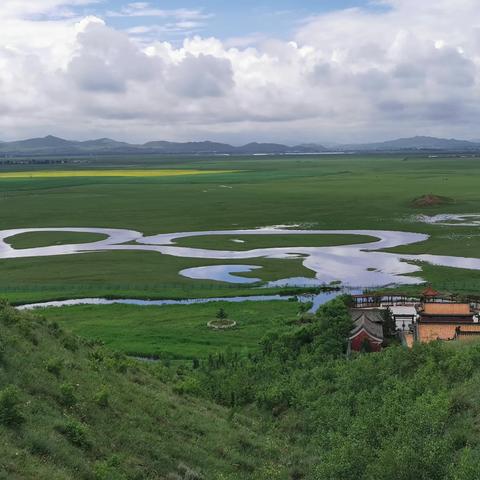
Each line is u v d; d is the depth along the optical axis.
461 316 79.06
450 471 26.92
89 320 92.69
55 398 34.84
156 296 106.75
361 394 48.97
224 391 58.56
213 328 87.81
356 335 74.19
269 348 75.62
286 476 36.19
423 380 46.44
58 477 26.28
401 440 30.97
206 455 37.09
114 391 40.97
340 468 30.92
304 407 52.31
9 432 28.33
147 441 35.31
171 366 70.62
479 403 38.34
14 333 41.94
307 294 108.12
